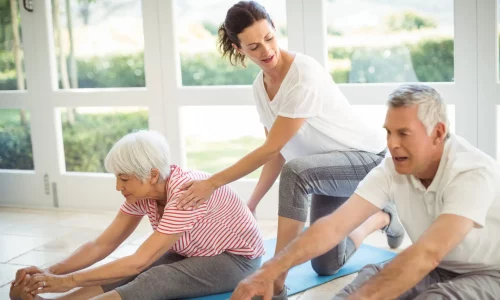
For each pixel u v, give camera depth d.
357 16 3.49
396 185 2.04
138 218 2.59
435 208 1.95
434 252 1.76
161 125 4.04
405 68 3.45
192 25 3.91
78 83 4.26
